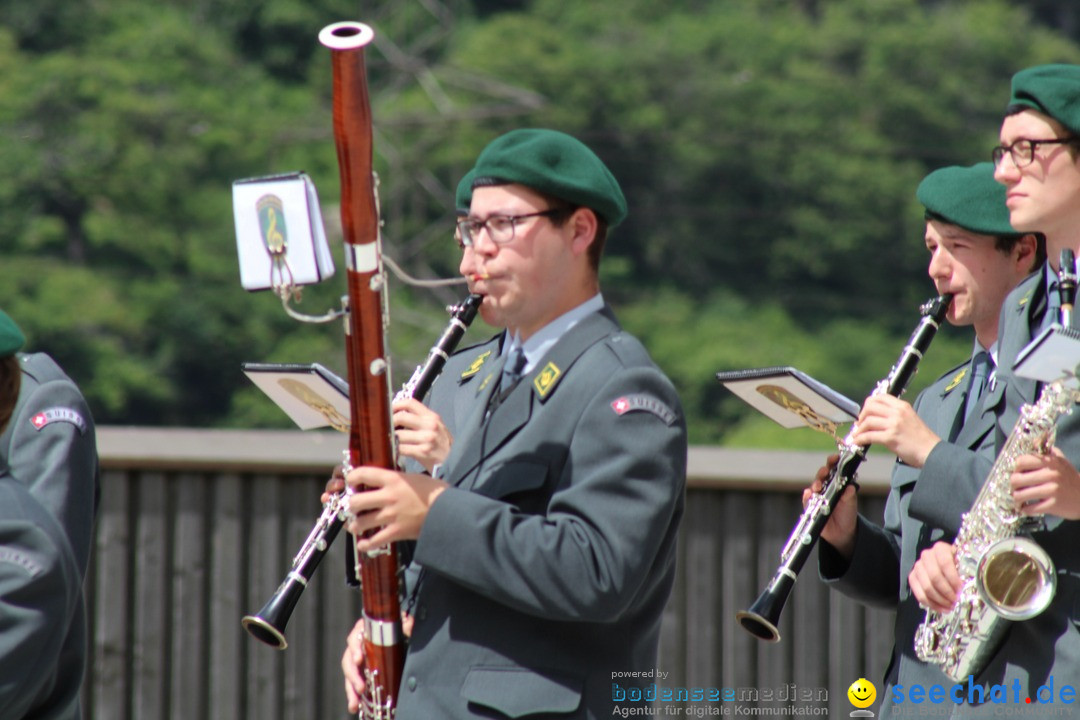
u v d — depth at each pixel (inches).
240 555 826.2
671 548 472.1
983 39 4466.0
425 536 431.5
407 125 3673.7
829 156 4261.8
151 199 4015.8
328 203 3912.4
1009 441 452.4
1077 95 463.5
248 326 3929.6
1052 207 466.0
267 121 4156.0
